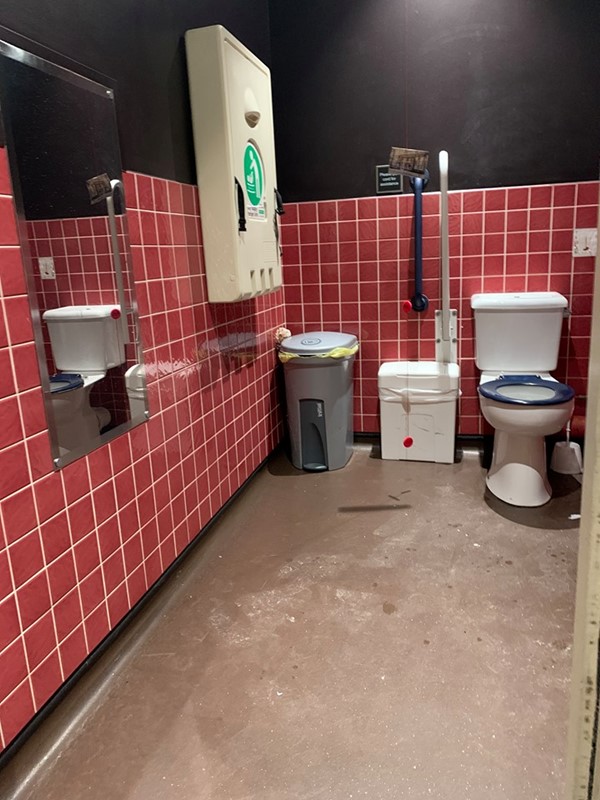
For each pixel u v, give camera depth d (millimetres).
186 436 2137
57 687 1480
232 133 2119
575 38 2637
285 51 2965
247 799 1275
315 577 2086
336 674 1622
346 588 2010
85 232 1541
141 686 1612
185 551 2162
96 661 1645
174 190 2016
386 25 2820
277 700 1543
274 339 3104
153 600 1949
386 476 2920
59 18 1451
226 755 1387
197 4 2184
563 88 2695
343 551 2250
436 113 2854
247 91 2248
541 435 2439
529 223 2855
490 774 1308
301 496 2732
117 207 1685
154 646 1765
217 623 1857
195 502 2229
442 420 2996
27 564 1363
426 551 2223
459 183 2896
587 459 560
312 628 1814
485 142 2824
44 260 1390
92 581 1608
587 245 2811
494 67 2742
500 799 1250
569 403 2373
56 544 1459
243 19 2623
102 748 1423
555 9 2629
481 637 1740
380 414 3088
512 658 1651
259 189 2412
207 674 1646
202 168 2143
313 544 2311
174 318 2027
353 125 2963
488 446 3176
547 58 2682
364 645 1730
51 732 1453
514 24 2680
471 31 2732
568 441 2904
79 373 1534
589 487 550
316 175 3066
